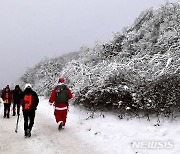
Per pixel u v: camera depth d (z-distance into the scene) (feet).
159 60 25.44
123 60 32.94
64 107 25.96
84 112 29.30
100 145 20.22
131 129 21.94
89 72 30.76
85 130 24.14
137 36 37.73
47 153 18.89
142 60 28.53
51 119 31.53
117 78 26.27
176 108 22.80
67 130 24.97
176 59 24.23
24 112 23.61
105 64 31.27
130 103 24.88
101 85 26.91
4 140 22.50
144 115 23.63
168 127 20.68
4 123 30.30
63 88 26.14
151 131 20.75
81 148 19.84
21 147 20.43
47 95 53.57
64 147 20.16
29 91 24.11
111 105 27.09
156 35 34.37
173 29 30.19
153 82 23.18
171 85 22.47
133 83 24.91
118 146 19.62
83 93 29.89
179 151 17.25
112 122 24.27
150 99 23.18
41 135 23.77
